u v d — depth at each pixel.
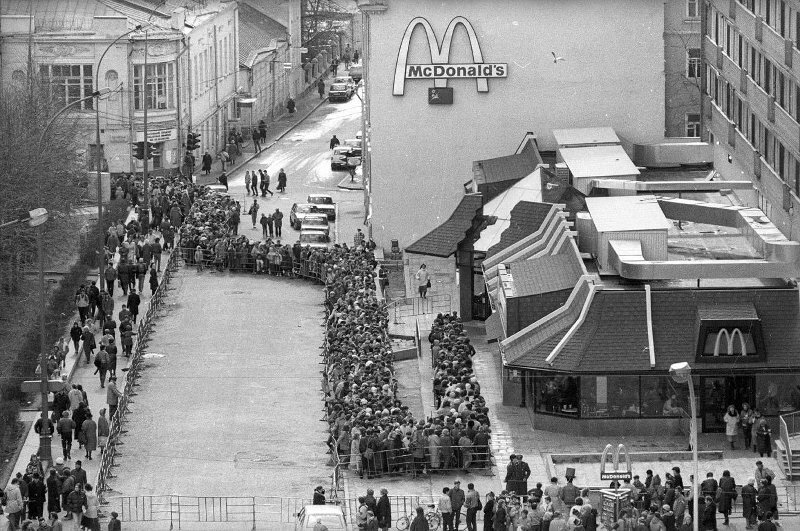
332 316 124.25
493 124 154.62
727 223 112.56
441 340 115.50
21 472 96.19
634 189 122.25
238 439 105.56
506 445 100.69
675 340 101.69
